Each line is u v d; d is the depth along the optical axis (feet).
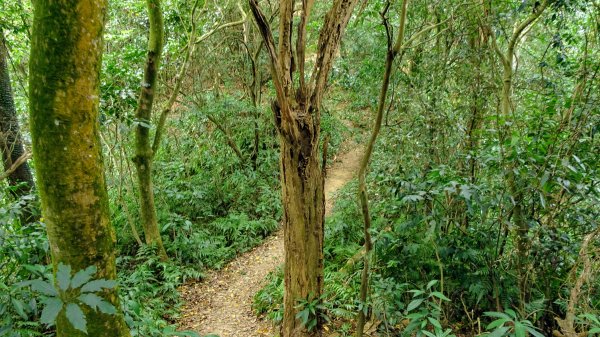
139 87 20.33
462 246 11.73
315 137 10.59
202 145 31.60
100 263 6.21
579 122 9.36
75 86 5.35
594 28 11.45
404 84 18.80
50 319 3.56
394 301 10.84
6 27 17.58
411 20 18.29
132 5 27.91
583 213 10.12
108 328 6.47
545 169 9.45
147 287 18.42
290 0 8.89
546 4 11.55
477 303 10.89
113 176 22.65
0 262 10.99
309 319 11.78
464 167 13.76
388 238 11.62
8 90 18.20
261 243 25.25
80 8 5.13
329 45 9.88
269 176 33.17
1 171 19.36
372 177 19.79
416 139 14.97
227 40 33.96
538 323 10.05
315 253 11.45
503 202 9.89
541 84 13.07
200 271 21.75
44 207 5.78
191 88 36.01
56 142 5.41
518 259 10.40
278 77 9.53
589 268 7.70
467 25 14.56
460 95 14.94
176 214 24.45
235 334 15.70
